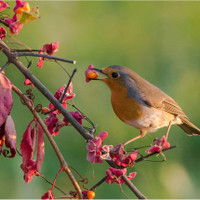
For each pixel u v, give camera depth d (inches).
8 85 195.9
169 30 542.6
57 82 468.4
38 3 515.2
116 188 408.8
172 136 463.5
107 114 465.7
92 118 456.4
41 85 194.4
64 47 497.7
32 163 197.5
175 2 562.6
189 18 550.6
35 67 459.2
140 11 552.7
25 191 381.4
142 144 447.5
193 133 372.8
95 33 523.8
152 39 533.3
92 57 504.4
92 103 467.5
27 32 485.7
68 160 412.2
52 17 516.1
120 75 288.2
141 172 426.9
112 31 531.8
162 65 518.3
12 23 200.7
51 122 218.2
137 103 293.9
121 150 201.2
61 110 193.8
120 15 544.4
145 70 511.8
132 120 301.3
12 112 412.2
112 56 512.7
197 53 530.3
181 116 342.0
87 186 404.5
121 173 193.0
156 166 436.1
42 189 390.9
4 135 197.8
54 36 503.8
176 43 535.2
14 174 382.9
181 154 457.1
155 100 303.0
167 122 326.3
